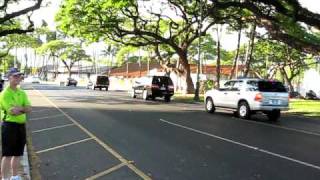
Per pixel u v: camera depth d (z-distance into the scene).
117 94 51.44
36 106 30.84
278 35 37.44
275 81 24.56
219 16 42.69
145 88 41.22
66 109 28.52
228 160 12.15
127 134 17.02
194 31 49.50
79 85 94.88
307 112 29.27
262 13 31.23
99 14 45.16
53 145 14.34
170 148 13.92
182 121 22.19
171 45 49.81
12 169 8.80
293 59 64.38
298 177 10.27
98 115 24.70
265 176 10.30
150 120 22.36
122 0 41.09
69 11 45.69
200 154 12.96
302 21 28.45
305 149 14.29
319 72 75.88
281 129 19.91
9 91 8.65
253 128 19.95
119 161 11.80
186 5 46.88
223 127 20.05
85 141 15.20
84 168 10.91
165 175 10.23
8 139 8.68
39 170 10.67
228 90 26.05
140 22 48.84
